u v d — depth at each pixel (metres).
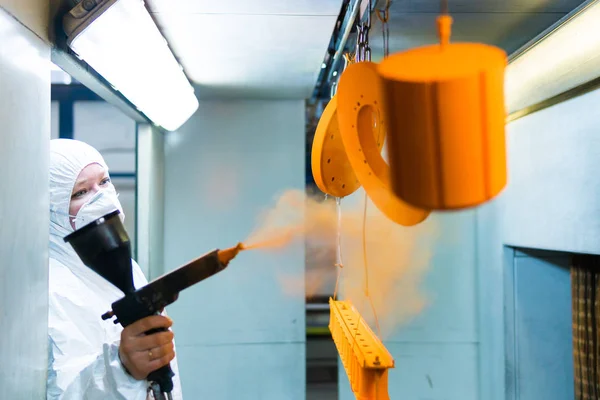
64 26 0.95
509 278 2.04
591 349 1.76
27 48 0.81
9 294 0.74
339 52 1.43
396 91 0.41
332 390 2.18
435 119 0.39
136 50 1.14
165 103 1.58
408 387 2.20
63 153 1.19
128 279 0.82
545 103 1.71
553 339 2.04
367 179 0.71
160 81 1.39
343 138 0.77
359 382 0.73
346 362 0.87
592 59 1.29
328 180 0.88
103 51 1.07
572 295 1.88
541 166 1.76
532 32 1.40
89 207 1.17
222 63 1.61
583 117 1.49
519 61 1.61
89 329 1.15
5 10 0.72
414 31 1.37
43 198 0.88
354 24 1.24
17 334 0.77
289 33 1.33
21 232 0.78
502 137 0.41
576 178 1.54
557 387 2.04
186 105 1.73
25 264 0.80
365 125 0.73
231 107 2.16
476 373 2.21
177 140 2.15
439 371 2.20
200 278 0.80
